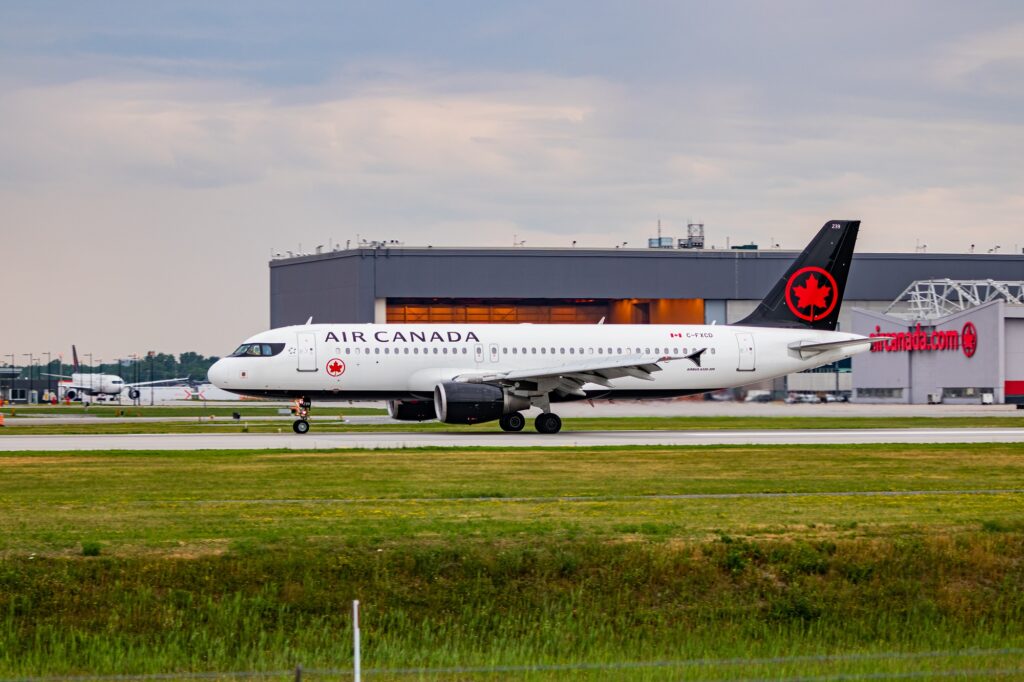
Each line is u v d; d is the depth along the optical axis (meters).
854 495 131.12
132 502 122.06
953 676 80.81
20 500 123.31
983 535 104.06
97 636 85.56
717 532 104.00
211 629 87.31
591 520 110.50
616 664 83.31
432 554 95.88
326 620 89.50
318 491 132.12
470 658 85.38
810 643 89.81
